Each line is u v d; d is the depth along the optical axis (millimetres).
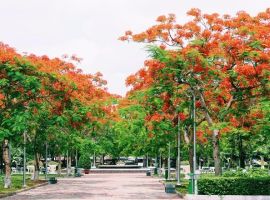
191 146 31594
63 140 43219
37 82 24422
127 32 26469
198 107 28359
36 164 44000
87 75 36062
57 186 38844
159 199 26281
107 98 37094
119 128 41969
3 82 23438
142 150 48656
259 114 25891
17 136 25297
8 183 33281
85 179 51750
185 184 36344
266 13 25484
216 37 25078
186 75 25578
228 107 26188
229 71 24328
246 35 24094
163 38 25922
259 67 23328
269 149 41469
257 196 24875
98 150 45938
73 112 29078
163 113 29750
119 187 37438
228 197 24844
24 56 25719
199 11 26000
